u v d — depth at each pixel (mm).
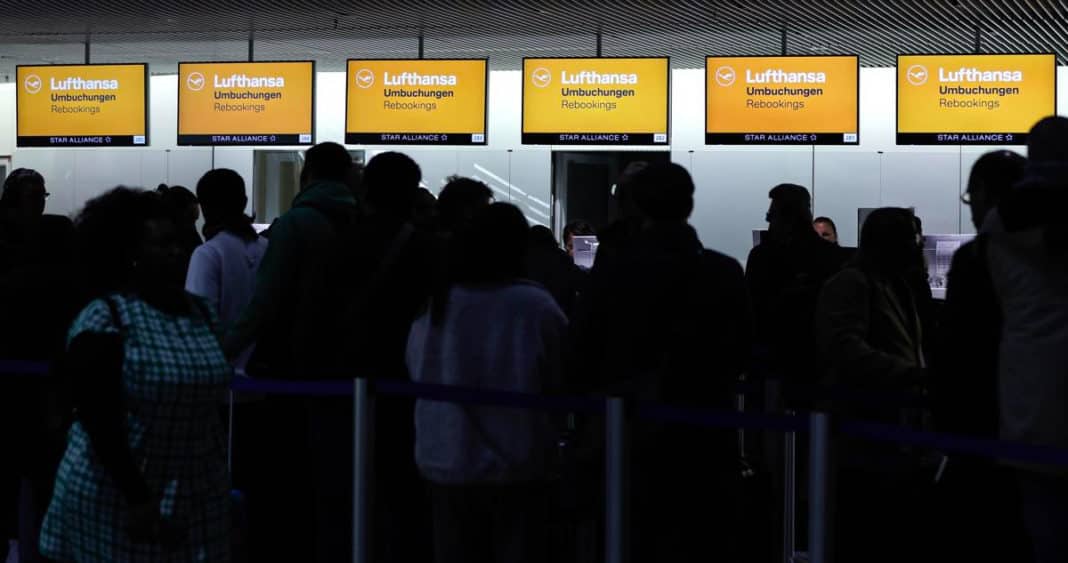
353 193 5668
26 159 17422
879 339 5109
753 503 6160
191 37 15258
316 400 5230
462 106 14172
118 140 15031
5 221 6750
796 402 6102
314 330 5121
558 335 4570
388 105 14242
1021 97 13195
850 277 5125
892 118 16531
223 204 6156
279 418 6223
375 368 4973
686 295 4273
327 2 12680
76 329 3842
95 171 16844
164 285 4066
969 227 14672
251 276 6172
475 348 4555
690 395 4301
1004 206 3617
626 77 13852
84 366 3768
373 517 4945
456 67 14156
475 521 4641
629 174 5359
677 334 4258
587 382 4391
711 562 4391
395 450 5133
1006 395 3650
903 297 5246
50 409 5156
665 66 13789
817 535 4098
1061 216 3535
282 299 5359
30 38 15461
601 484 4676
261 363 5484
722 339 4270
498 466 4488
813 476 4094
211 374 4027
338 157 5598
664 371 4273
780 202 7082
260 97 14602
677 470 4328
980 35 14117
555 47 15945
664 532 4367
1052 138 3621
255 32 14781
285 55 16891
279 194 16109
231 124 14648
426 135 14211
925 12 12766
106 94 15055
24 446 5246
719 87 13672
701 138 16938
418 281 4969
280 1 12680
